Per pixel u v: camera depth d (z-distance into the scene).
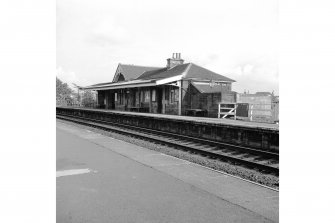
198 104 25.41
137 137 15.90
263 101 21.83
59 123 24.47
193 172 8.05
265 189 6.56
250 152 10.91
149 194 6.17
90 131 18.38
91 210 5.28
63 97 60.47
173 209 5.36
